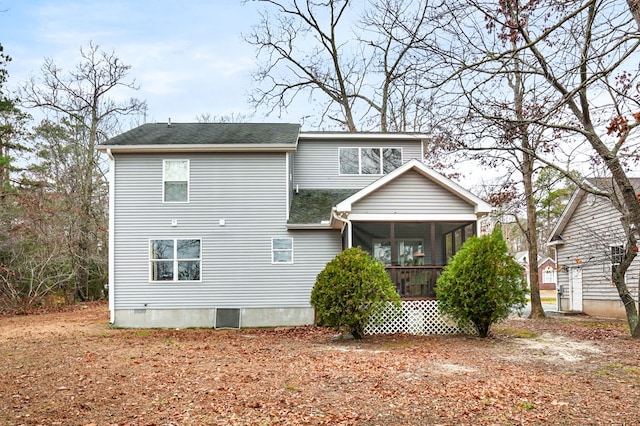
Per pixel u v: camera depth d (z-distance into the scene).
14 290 23.64
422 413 6.32
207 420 6.04
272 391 7.37
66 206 28.83
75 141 31.98
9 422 5.93
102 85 31.84
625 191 11.88
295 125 21.22
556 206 37.00
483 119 9.67
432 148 11.16
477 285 13.51
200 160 17.97
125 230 17.66
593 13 8.12
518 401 6.82
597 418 6.10
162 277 17.62
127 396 7.09
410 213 15.47
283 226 17.86
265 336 14.77
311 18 27.16
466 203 15.62
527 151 11.78
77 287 28.75
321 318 13.70
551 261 49.47
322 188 20.12
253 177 17.98
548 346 12.24
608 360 10.17
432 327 14.96
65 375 8.35
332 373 8.62
